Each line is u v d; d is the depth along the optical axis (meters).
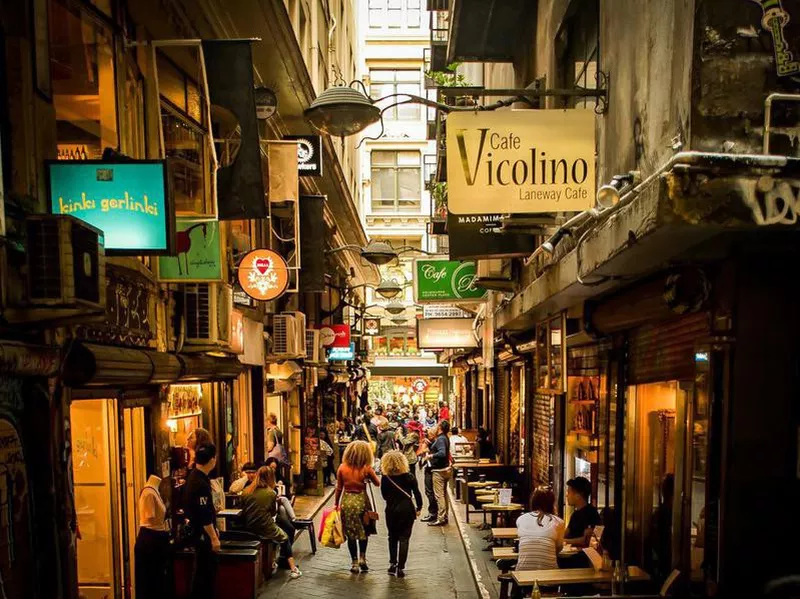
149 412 6.80
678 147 3.38
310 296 17.73
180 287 7.15
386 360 37.94
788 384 3.65
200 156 7.29
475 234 7.17
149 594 5.90
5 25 4.17
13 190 4.09
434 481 11.91
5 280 3.72
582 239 4.78
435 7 14.35
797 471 3.63
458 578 8.41
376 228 34.84
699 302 3.96
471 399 22.80
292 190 8.95
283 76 10.27
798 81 3.32
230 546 7.55
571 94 4.93
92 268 3.94
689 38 3.39
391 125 34.62
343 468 8.80
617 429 6.24
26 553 4.02
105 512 5.84
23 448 4.07
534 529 6.12
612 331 6.22
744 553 3.62
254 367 12.08
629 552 6.02
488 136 4.51
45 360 4.16
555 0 6.84
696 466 4.00
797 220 2.98
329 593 7.82
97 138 5.51
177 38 6.94
